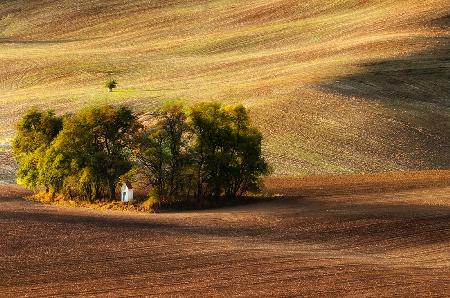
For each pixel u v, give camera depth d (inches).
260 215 2901.1
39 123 3703.3
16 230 2421.3
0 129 5718.5
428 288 1942.7
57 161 3344.0
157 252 2215.8
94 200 3334.2
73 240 2317.9
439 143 4938.5
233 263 2126.0
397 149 4783.5
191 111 3430.1
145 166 3371.1
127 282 1913.1
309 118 5383.9
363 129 5137.8
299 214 2923.2
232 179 3440.0
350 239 2532.0
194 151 3378.4
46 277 1929.1
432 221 2807.6
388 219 2827.3
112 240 2340.1
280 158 4574.3
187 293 1833.2
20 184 3853.3
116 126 3415.4
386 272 2096.5
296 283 1946.4
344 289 1907.0
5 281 1883.6
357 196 3459.6
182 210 3142.2
